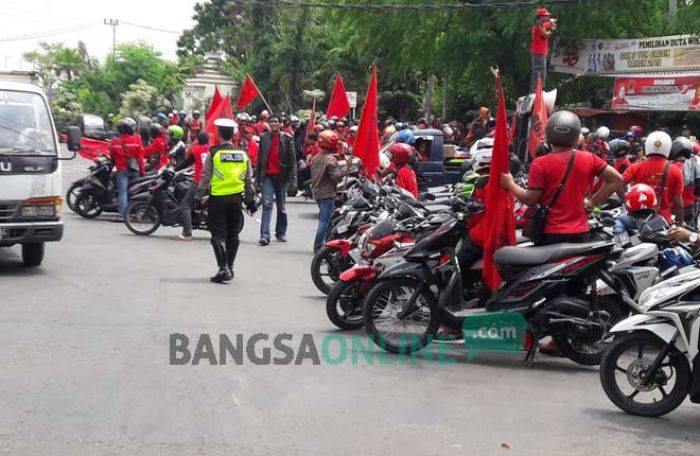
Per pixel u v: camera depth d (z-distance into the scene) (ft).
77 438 16.63
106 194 55.11
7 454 15.70
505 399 20.45
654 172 30.35
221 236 34.47
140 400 19.16
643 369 19.53
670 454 16.99
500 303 23.41
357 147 40.60
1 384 20.02
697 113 89.81
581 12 81.82
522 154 47.83
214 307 29.78
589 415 19.45
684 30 77.25
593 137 49.62
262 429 17.52
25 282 33.32
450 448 16.81
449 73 92.48
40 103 35.88
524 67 89.56
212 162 34.32
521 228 27.37
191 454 15.97
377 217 32.45
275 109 144.36
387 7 84.69
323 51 135.64
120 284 33.50
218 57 186.60
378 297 24.32
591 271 22.91
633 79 81.87
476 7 81.87
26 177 34.35
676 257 24.50
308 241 48.70
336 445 16.72
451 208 25.04
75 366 21.76
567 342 23.76
